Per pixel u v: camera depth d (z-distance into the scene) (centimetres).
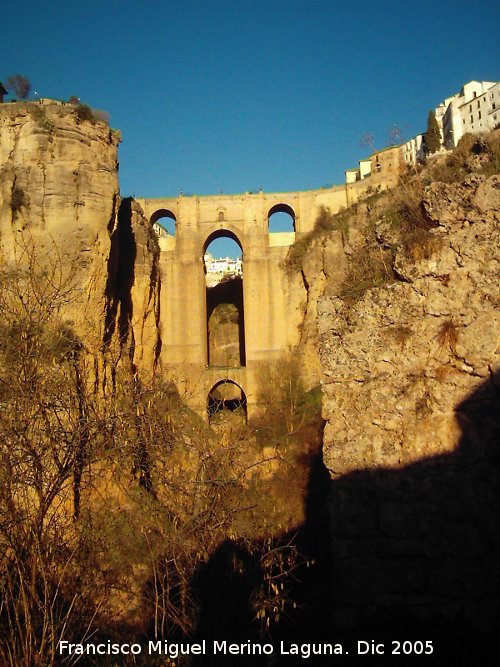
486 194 1418
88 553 1120
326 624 1566
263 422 4262
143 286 4703
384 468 1436
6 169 3338
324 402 1584
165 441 1284
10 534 934
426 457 1397
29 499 1009
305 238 5575
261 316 5544
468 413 1372
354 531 1434
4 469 944
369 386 1510
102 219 3412
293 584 2062
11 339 1052
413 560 1378
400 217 1673
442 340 1431
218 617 1388
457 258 1437
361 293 1617
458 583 1324
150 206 5869
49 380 1080
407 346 1479
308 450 3506
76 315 2772
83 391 1125
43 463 1048
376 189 5619
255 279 5622
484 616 1283
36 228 3250
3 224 3225
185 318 5575
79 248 3266
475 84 9788
